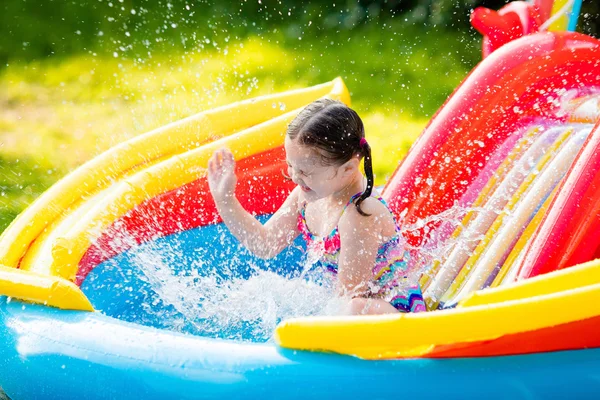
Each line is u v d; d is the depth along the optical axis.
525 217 3.46
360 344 2.35
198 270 3.76
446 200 3.74
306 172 2.88
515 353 2.40
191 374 2.40
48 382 2.57
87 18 9.30
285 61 8.32
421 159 3.77
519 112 3.71
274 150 4.06
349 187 3.02
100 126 6.85
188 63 8.30
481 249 3.53
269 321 3.30
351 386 2.33
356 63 8.20
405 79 7.76
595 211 2.91
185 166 3.87
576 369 2.34
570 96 3.68
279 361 2.39
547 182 3.49
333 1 9.47
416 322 2.33
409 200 3.74
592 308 2.28
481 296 2.45
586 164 2.97
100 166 3.86
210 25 9.16
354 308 2.88
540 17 3.87
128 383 2.43
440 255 3.60
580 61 3.62
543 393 2.31
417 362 2.38
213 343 2.49
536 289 2.42
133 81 7.88
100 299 3.44
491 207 3.62
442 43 8.52
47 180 5.81
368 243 2.97
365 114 7.05
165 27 9.12
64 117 7.08
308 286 3.38
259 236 3.30
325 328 2.39
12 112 7.20
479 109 3.72
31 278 2.77
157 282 3.55
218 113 4.19
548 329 2.35
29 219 3.48
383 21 9.06
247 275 3.85
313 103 2.93
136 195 3.72
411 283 3.16
